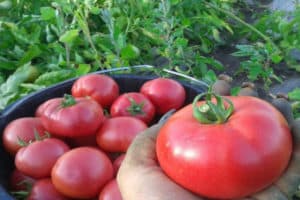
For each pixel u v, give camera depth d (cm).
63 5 82
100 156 47
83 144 53
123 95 57
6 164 53
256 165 28
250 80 87
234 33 104
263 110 30
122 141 50
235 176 28
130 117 52
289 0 121
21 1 99
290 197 32
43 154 48
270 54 87
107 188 45
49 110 50
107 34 92
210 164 28
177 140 30
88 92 57
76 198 47
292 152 32
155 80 59
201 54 99
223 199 30
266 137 29
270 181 29
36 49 83
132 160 35
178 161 29
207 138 29
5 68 83
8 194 44
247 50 87
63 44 90
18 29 88
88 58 87
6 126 54
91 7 82
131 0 94
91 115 49
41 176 48
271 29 102
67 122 49
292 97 74
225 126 29
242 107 31
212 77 78
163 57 92
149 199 31
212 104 30
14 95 73
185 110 32
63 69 80
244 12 121
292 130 32
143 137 37
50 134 52
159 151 31
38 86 74
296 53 99
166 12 89
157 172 33
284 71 92
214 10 108
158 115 60
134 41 92
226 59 97
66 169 45
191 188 30
